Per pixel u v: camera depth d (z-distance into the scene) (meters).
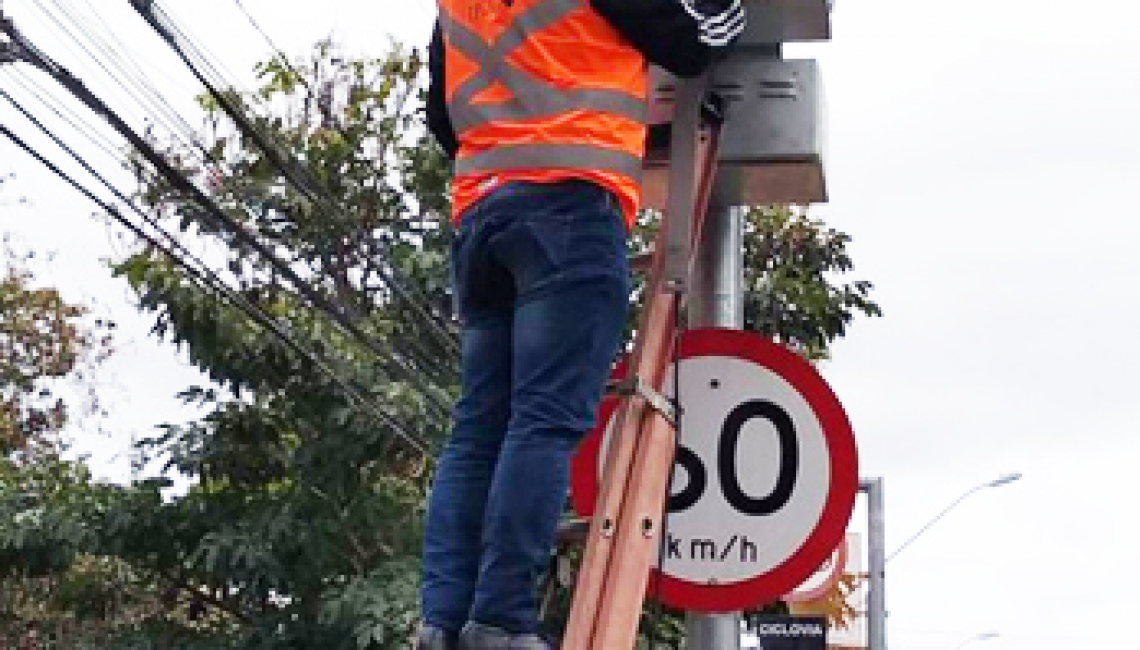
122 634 17.23
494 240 4.32
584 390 4.22
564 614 4.56
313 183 15.24
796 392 5.91
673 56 4.45
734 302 6.23
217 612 17.83
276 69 19.02
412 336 16.58
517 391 4.23
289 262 16.92
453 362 16.44
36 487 17.12
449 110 4.53
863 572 22.41
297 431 16.52
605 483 4.51
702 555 5.86
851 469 5.85
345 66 19.47
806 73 5.82
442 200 18.02
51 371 27.89
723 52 4.88
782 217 18.05
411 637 15.00
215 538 15.97
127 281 15.76
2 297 27.77
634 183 4.39
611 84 4.35
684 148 5.07
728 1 4.57
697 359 5.97
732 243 6.24
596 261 4.26
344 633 15.92
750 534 5.86
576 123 4.29
